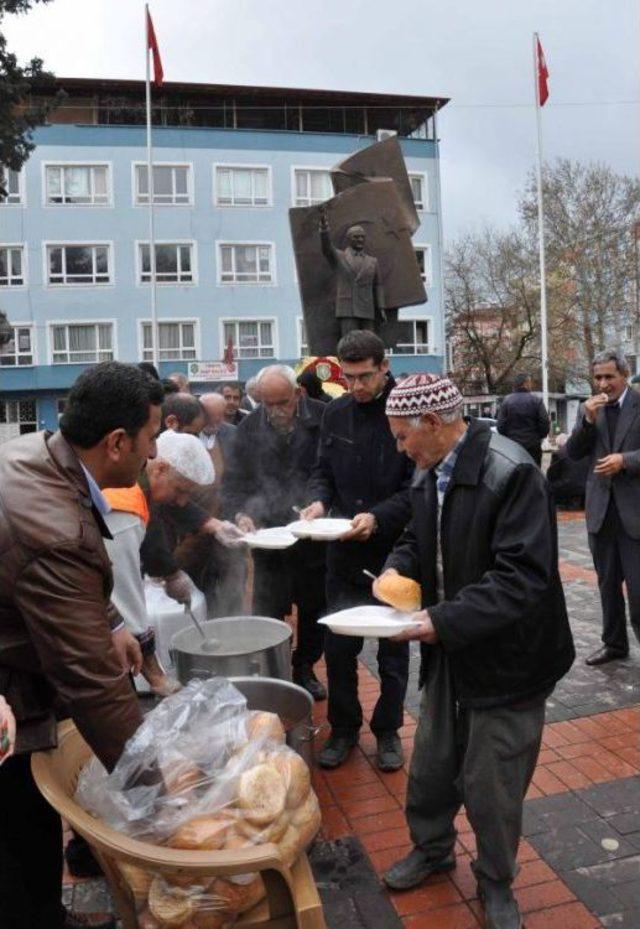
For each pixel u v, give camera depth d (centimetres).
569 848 263
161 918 145
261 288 3216
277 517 420
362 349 321
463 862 261
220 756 158
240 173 3192
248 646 278
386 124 3453
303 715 232
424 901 242
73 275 3088
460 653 211
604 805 289
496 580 200
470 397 3803
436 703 237
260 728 171
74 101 3167
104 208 3080
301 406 423
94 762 169
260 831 147
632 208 3198
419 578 248
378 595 228
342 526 317
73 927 221
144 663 285
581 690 400
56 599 153
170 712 165
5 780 179
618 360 419
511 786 216
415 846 250
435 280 3350
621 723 359
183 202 3141
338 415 344
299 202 3259
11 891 182
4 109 1543
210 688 175
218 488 425
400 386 220
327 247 685
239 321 3206
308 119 3394
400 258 736
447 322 4006
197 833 145
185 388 700
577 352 3450
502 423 974
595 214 3228
